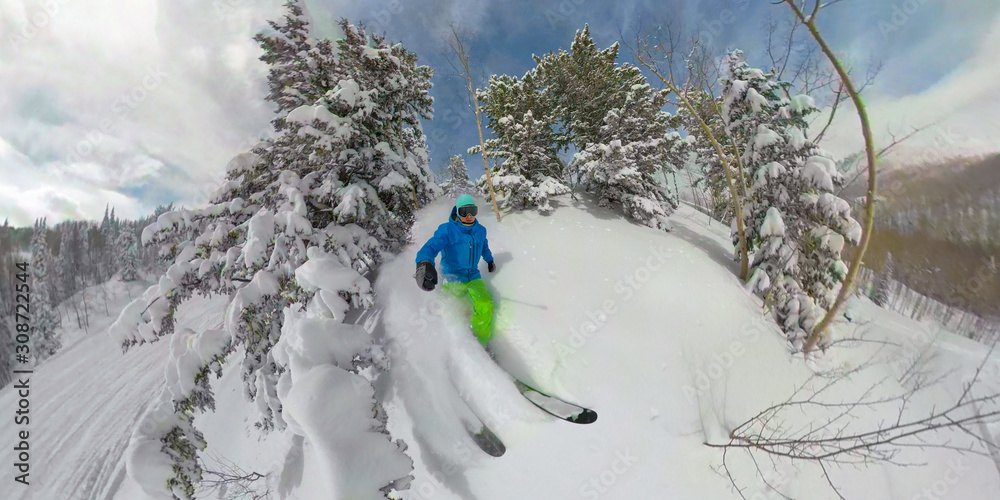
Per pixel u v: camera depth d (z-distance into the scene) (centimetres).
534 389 259
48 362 1551
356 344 285
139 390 1052
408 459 238
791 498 242
